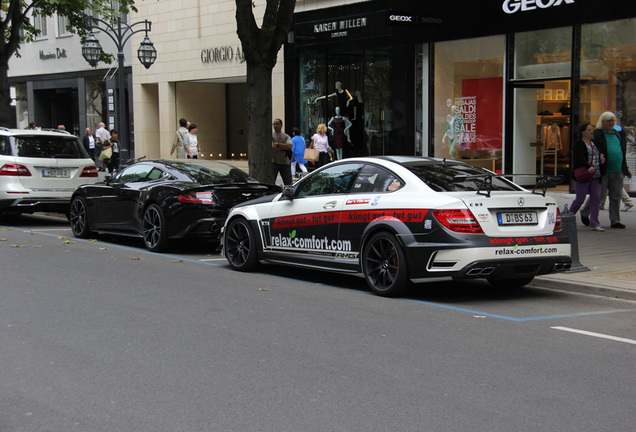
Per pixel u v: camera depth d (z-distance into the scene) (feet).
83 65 101.09
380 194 25.26
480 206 22.94
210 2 81.56
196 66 83.92
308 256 27.76
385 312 22.40
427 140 63.57
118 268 30.58
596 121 52.90
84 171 47.37
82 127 102.89
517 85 57.41
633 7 49.32
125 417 13.46
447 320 21.43
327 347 18.24
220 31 80.84
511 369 16.47
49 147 46.47
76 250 36.01
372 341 18.86
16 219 52.75
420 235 23.38
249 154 42.86
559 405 14.10
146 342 18.62
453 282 28.09
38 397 14.56
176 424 13.10
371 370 16.31
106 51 95.96
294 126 69.82
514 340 19.11
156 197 35.40
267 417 13.43
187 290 25.80
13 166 44.68
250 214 30.19
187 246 38.73
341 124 69.62
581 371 16.35
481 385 15.30
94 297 24.30
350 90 68.54
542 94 56.65
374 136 66.95
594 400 14.40
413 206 23.79
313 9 70.13
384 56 65.31
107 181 39.78
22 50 110.32
